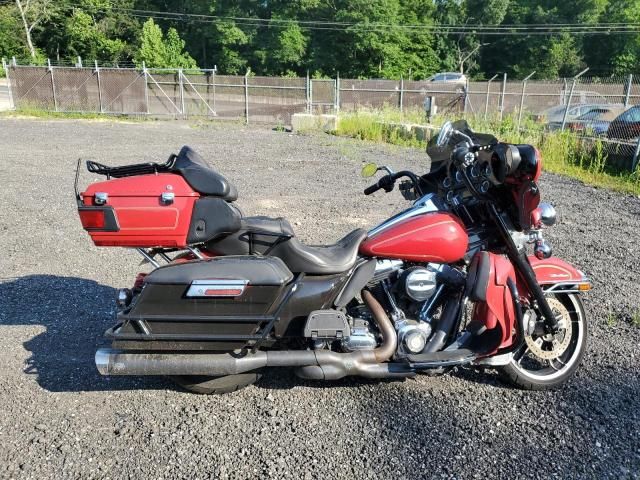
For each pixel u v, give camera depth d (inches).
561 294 153.9
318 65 2357.3
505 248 145.1
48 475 113.4
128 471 115.3
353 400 143.0
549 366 152.3
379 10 2335.1
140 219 119.6
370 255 137.8
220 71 2397.9
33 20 2158.0
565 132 537.6
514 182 134.3
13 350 163.0
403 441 127.1
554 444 126.7
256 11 2491.4
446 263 139.9
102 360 125.0
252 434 128.3
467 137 139.4
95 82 959.6
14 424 129.3
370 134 684.1
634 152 465.1
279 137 697.6
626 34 2561.5
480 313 139.4
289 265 132.3
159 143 608.4
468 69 2714.1
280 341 138.4
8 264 231.8
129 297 128.0
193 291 122.3
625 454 123.6
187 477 114.2
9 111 935.0
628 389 149.3
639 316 189.8
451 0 2834.6
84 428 128.7
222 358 127.9
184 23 2474.2
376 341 137.8
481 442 127.1
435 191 149.6
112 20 2331.4
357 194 368.8
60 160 474.3
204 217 123.3
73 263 234.7
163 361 125.6
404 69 2396.7
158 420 132.6
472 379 154.4
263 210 320.8
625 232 297.6
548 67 2637.8
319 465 118.6
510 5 2901.1
